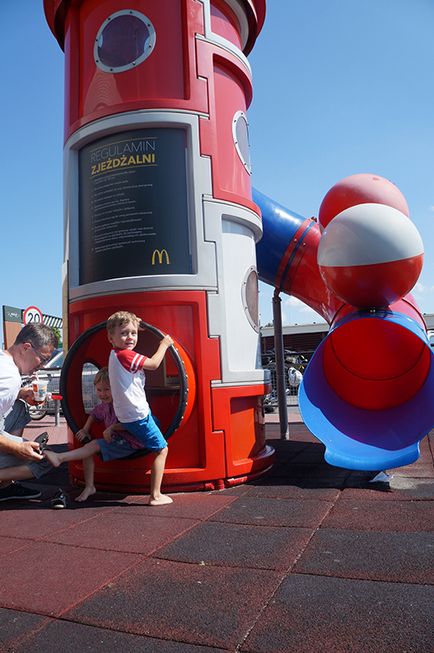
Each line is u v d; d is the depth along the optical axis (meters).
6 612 2.35
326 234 5.23
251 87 5.88
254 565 2.83
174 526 3.61
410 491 4.42
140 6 5.17
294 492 4.53
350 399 5.79
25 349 4.12
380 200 5.64
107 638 2.09
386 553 2.93
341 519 3.65
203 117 5.05
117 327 4.31
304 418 5.09
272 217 7.32
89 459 4.62
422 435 5.03
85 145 5.30
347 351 5.71
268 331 23.77
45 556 3.06
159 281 4.79
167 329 4.82
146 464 4.73
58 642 2.07
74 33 5.56
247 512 3.92
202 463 4.75
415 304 6.24
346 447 5.14
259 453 5.36
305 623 2.16
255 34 6.18
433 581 2.54
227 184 5.26
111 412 4.77
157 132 5.02
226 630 2.13
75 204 5.31
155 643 2.04
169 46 5.11
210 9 5.37
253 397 5.28
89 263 5.15
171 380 5.12
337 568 2.74
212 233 4.96
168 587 2.57
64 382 4.98
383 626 2.12
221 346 4.88
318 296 7.30
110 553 3.08
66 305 5.28
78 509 4.18
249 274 5.42
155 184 4.96
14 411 4.61
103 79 5.19
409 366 5.58
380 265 4.95
